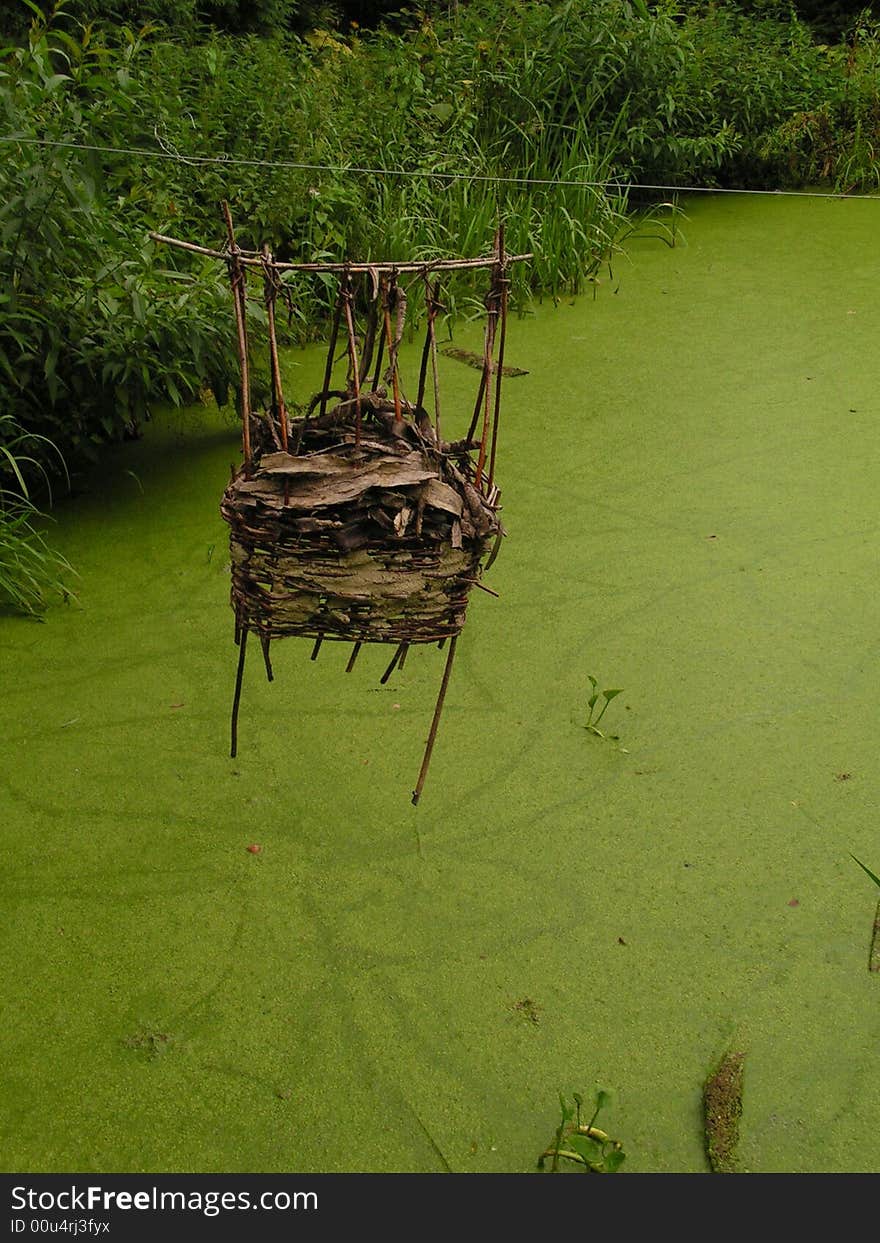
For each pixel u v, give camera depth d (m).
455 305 4.91
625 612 3.01
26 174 3.03
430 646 2.89
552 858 2.28
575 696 2.71
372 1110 1.83
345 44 7.05
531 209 5.43
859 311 5.00
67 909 2.19
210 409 4.08
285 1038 1.94
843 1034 1.93
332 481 1.77
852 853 2.28
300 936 2.12
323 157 4.98
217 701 2.72
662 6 6.74
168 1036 1.95
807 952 2.08
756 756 2.53
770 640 2.88
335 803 2.42
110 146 3.51
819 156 7.37
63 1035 1.95
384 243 4.96
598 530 3.38
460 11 6.86
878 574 3.13
